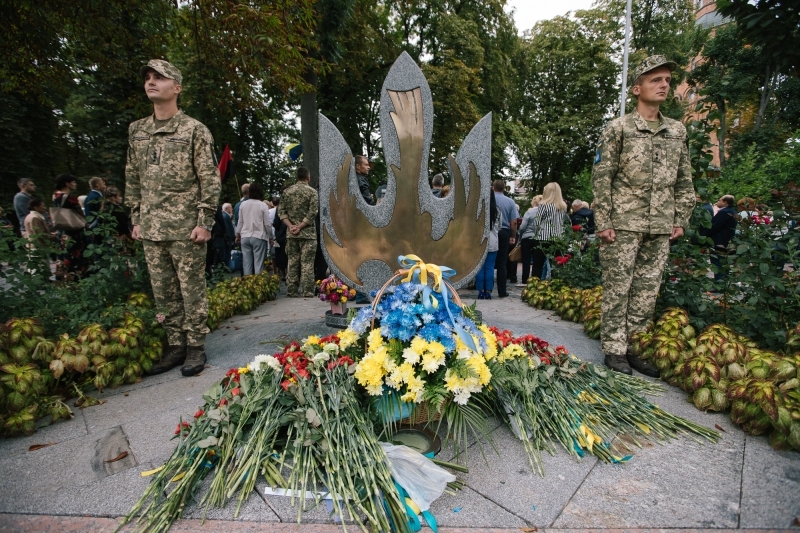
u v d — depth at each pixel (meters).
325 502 1.77
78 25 6.27
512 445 2.25
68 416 2.59
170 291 3.42
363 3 10.73
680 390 2.93
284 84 6.32
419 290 2.24
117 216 6.11
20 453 2.21
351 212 4.07
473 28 16.17
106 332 3.10
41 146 17.44
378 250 4.10
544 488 1.88
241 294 5.61
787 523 1.63
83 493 1.87
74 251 5.60
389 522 1.62
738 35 4.03
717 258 3.95
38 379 2.53
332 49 9.31
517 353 2.51
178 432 2.04
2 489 1.90
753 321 3.44
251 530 1.63
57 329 3.31
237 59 5.88
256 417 2.05
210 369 3.45
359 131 16.95
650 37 21.27
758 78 10.67
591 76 22.09
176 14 6.58
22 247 3.63
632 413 2.43
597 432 2.25
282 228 7.76
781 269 3.56
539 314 5.39
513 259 8.18
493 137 18.25
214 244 7.17
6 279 3.42
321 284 4.48
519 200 24.11
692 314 3.87
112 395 2.94
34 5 5.76
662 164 3.17
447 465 1.98
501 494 1.84
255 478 1.80
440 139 15.54
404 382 2.05
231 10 5.23
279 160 21.22
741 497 1.80
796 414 2.10
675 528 1.63
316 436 1.89
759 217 3.57
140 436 2.37
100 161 15.03
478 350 2.13
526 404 2.27
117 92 14.16
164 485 1.86
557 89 23.98
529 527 1.64
